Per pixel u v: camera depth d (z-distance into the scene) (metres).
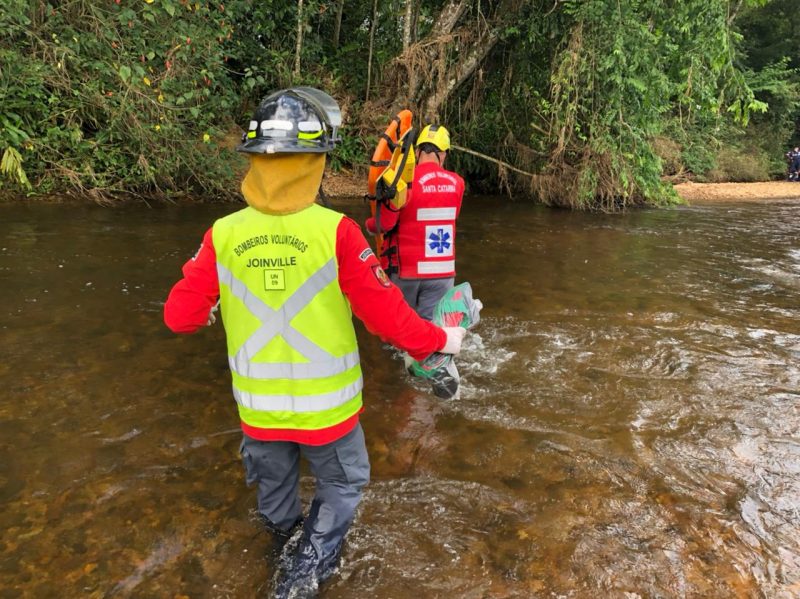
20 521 2.54
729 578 2.33
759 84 25.64
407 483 2.90
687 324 5.29
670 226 10.98
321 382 1.99
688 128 22.17
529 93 13.31
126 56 9.18
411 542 2.49
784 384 4.09
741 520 2.67
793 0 26.20
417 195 4.01
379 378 4.11
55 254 6.55
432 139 4.12
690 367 4.33
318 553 2.18
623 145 12.09
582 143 12.58
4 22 8.50
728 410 3.70
